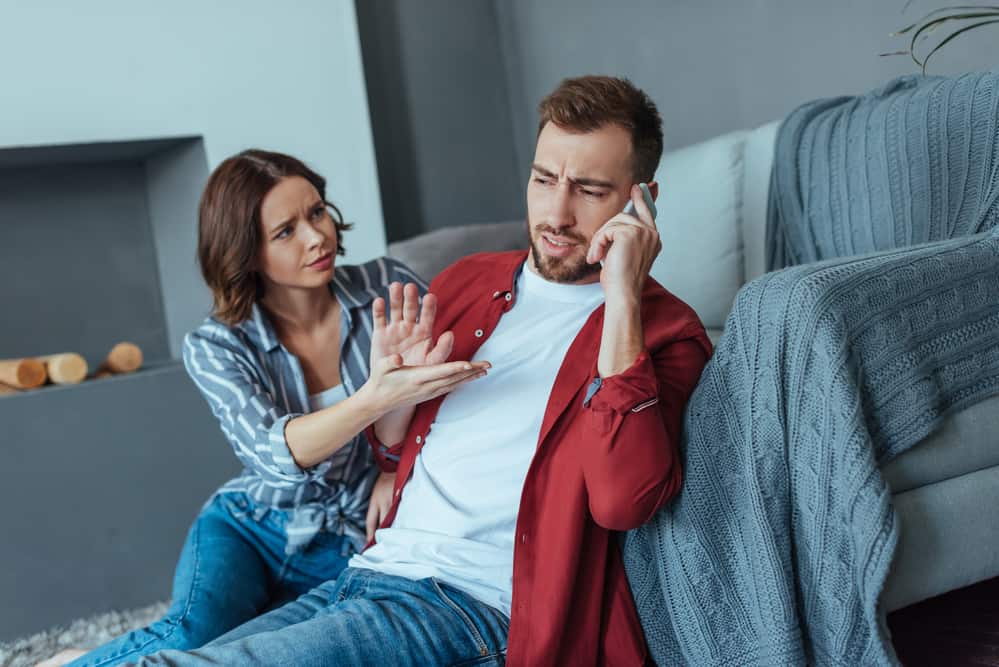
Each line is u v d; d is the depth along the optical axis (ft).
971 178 5.29
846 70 8.68
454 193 12.92
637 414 3.93
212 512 5.82
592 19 11.60
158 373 8.96
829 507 3.73
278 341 5.52
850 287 3.87
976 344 4.17
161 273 11.10
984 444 4.22
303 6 10.52
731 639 4.06
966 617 5.00
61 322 10.58
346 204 10.87
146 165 11.00
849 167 6.26
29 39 9.10
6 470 8.32
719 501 4.09
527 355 4.53
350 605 4.18
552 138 4.34
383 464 5.20
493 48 13.20
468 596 4.22
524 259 4.88
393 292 4.40
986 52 7.38
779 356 3.86
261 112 10.30
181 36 9.83
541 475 4.25
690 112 10.58
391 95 12.40
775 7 9.30
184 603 5.24
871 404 3.86
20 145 9.06
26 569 8.39
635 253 4.09
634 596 4.44
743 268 7.92
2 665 7.46
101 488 8.71
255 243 5.34
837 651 3.73
